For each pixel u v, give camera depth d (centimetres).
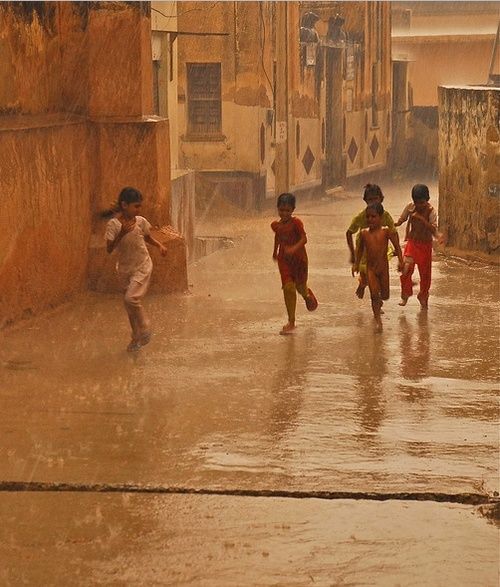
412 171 5166
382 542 684
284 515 729
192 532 699
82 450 862
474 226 2039
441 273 1880
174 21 2380
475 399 1026
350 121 4147
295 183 3553
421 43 5178
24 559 655
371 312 1496
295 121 3522
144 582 622
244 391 1050
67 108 1581
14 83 1401
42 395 1030
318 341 1293
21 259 1369
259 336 1320
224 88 3177
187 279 1723
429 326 1391
